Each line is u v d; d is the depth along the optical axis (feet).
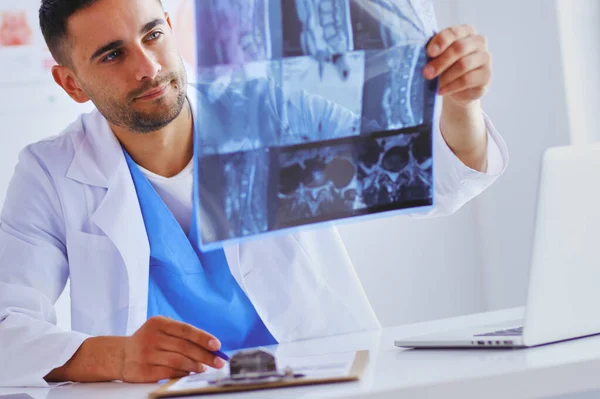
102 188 4.73
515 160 8.45
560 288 2.55
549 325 2.54
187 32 7.98
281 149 2.99
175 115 4.37
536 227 2.50
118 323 4.60
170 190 4.89
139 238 4.65
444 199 4.65
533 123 8.13
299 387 2.25
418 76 3.23
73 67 4.53
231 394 2.28
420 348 2.93
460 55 3.23
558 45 7.66
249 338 4.94
